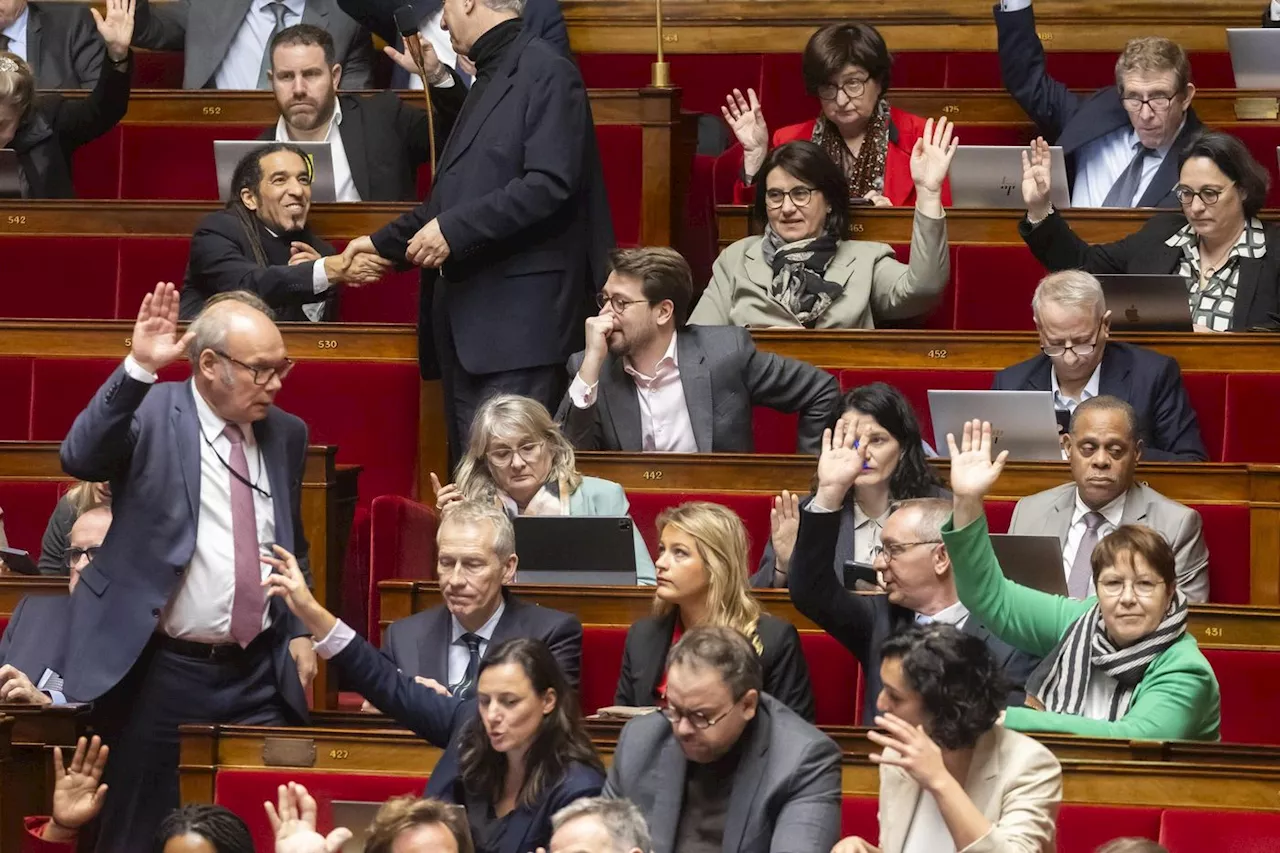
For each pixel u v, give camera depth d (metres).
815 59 19.83
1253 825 11.59
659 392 16.14
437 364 17.16
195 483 13.11
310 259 17.66
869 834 12.00
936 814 10.43
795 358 17.42
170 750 13.15
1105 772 11.76
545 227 16.47
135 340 12.42
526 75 16.42
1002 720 10.97
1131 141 19.97
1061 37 23.33
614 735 12.37
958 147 19.05
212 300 13.46
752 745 10.91
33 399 17.81
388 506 16.12
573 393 16.06
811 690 12.98
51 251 19.44
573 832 9.49
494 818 11.47
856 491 14.44
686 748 10.86
